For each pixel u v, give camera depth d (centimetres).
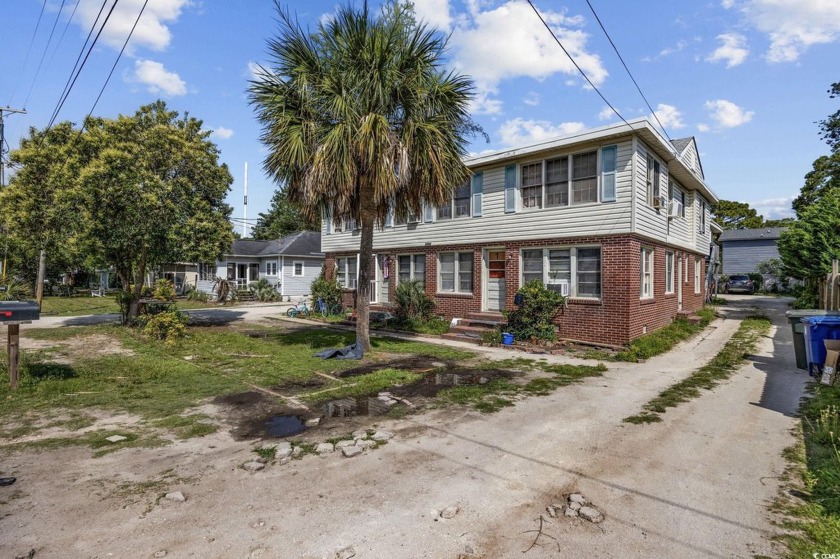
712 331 1506
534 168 1395
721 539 332
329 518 361
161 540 330
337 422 601
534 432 560
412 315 1656
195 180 1617
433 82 980
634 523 355
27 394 729
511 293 1435
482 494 402
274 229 5153
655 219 1360
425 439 537
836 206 1503
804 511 369
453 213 1633
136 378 841
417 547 323
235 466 461
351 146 907
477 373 901
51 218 1630
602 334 1219
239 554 314
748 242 3894
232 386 791
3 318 716
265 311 2356
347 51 941
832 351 730
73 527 346
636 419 611
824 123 2175
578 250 1299
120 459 479
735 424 589
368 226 1059
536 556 313
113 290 3519
